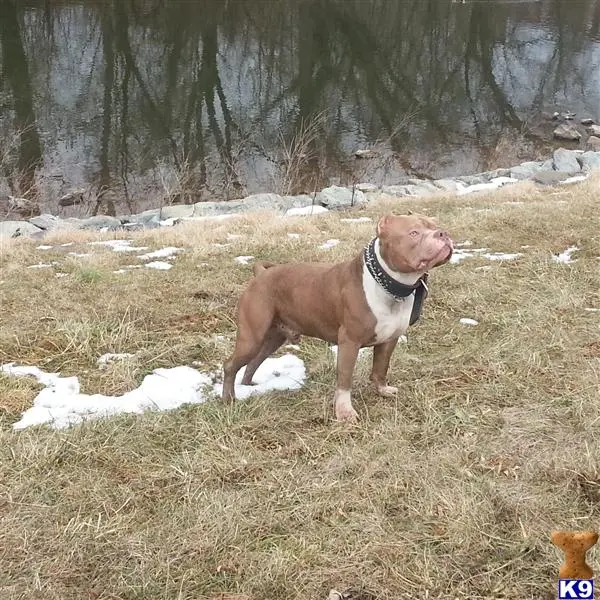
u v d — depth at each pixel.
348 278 3.11
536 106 14.12
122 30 17.14
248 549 2.72
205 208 7.71
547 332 3.78
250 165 10.41
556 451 3.06
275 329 3.35
